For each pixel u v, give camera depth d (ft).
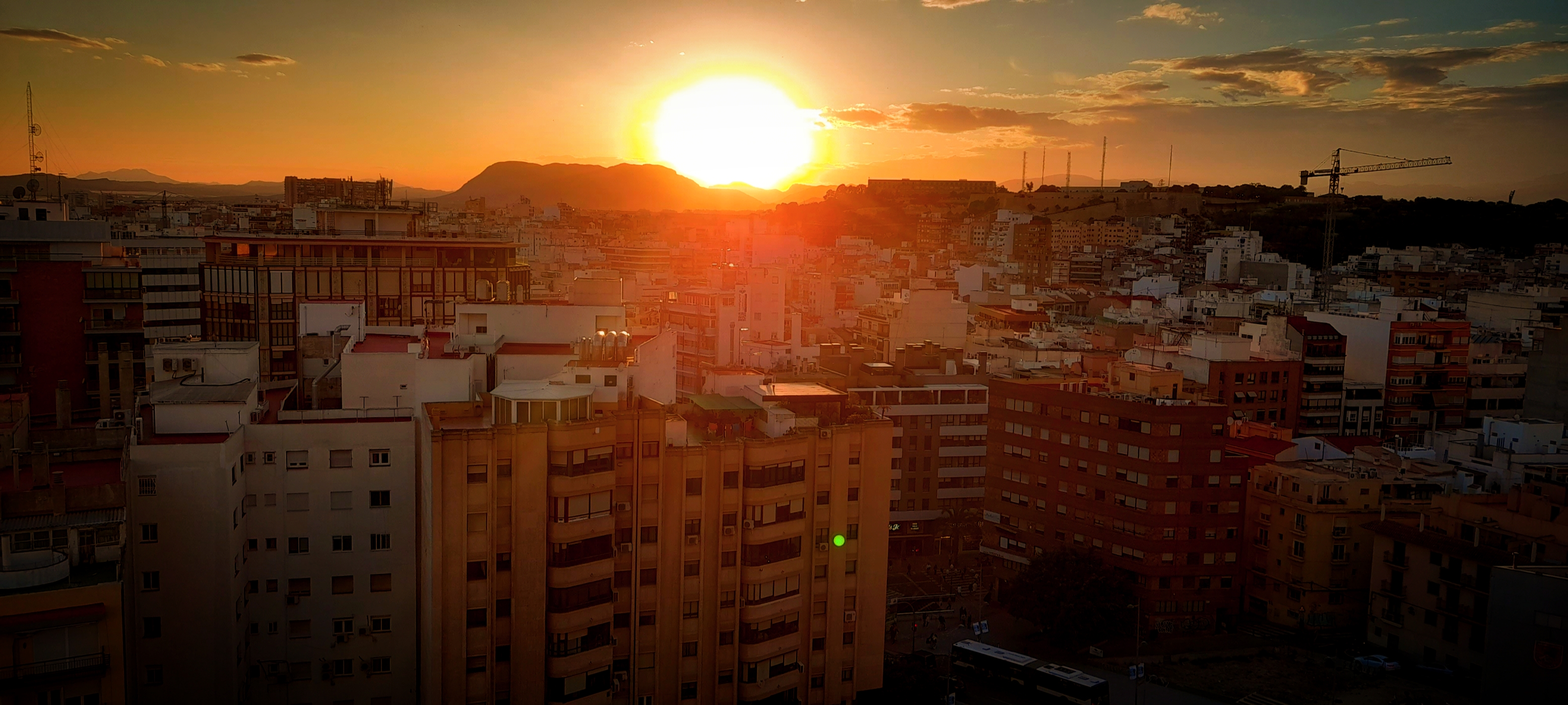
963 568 560.20
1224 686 409.28
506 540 268.62
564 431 267.80
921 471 603.67
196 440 277.44
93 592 225.97
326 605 295.07
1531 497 402.52
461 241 559.38
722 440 299.79
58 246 577.02
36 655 222.07
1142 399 475.31
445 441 259.60
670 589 288.30
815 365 623.36
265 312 512.63
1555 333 612.29
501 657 271.49
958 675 419.33
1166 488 456.04
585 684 276.21
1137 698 396.57
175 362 323.57
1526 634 307.58
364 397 319.27
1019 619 482.69
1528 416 628.69
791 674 304.09
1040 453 497.87
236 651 278.05
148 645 268.41
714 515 291.17
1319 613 457.68
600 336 323.37
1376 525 446.19
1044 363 650.84
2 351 536.83
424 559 283.59
